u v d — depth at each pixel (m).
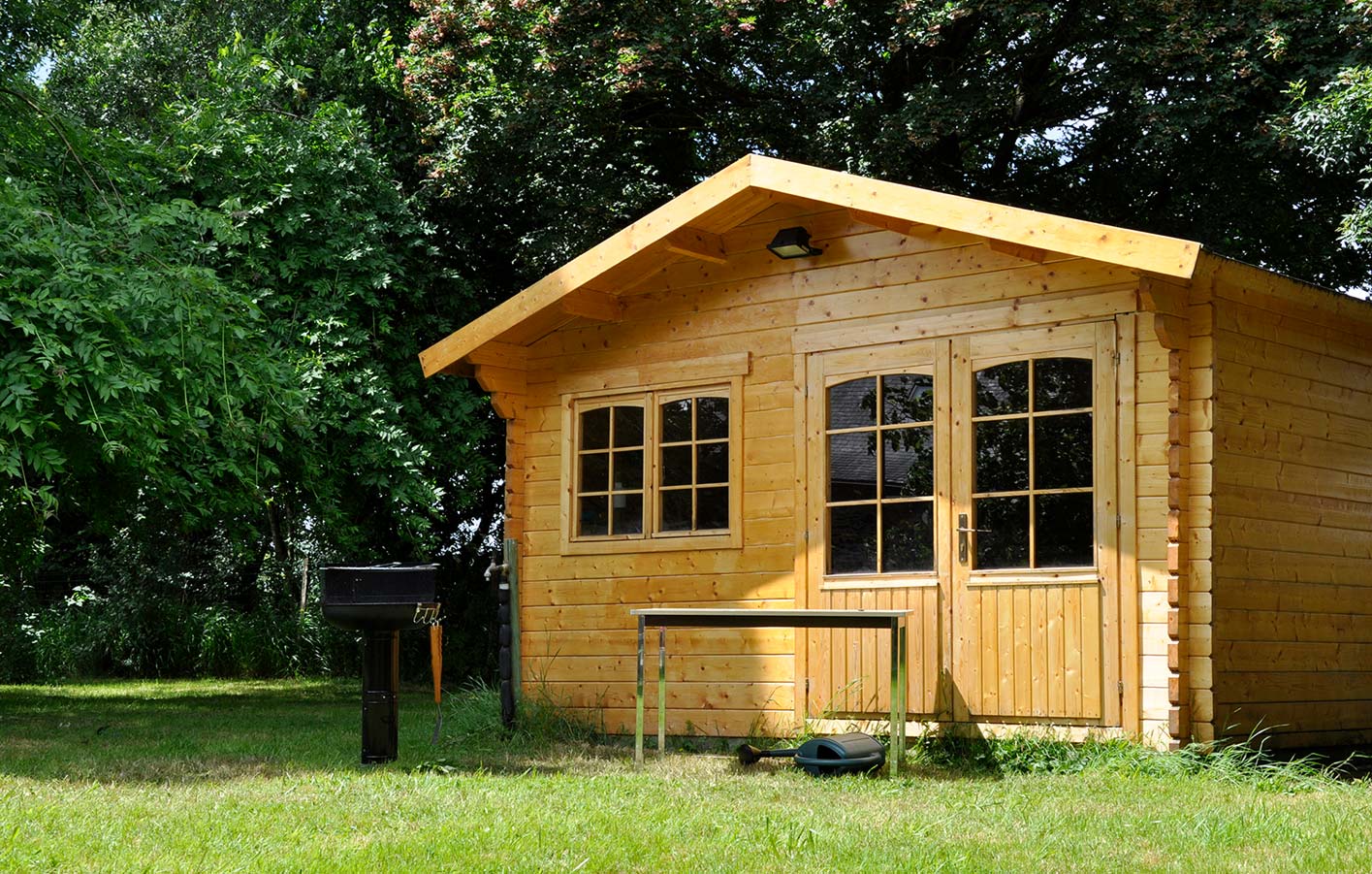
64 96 21.53
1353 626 9.17
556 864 4.76
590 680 10.05
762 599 9.38
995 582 8.37
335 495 14.59
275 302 14.02
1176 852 5.20
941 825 5.77
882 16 16.27
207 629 18.61
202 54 21.72
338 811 5.86
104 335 9.91
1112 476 8.02
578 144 16.48
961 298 8.74
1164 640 7.78
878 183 8.57
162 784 6.90
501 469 17.70
